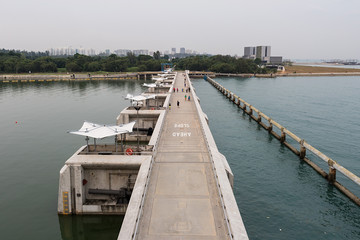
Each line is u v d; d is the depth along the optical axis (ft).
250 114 234.79
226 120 222.48
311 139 167.22
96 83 490.49
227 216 55.01
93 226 80.69
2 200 93.40
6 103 283.59
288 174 119.85
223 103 301.02
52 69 635.66
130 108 168.66
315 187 108.58
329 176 112.27
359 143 159.22
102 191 83.97
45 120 209.77
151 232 53.93
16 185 104.42
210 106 283.59
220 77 644.27
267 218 87.40
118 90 391.86
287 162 133.39
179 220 57.57
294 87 448.24
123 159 82.89
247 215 88.69
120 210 81.87
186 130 122.21
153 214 59.41
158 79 301.22
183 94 237.04
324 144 157.69
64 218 82.64
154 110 159.84
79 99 310.24
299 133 180.34
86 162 80.64
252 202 96.53
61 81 522.88
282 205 95.09
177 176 76.23
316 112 244.22
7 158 131.85
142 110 159.63
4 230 77.56
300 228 82.99
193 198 65.62
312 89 421.59
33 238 74.95
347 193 102.06
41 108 256.93
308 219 87.56
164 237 52.60
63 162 127.13
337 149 149.48
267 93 371.56
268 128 187.21
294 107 268.62
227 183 67.41
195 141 106.11
